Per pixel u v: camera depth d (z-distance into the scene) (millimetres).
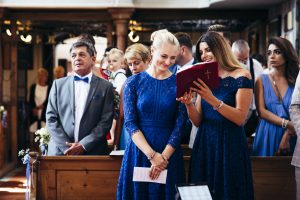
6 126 10906
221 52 4145
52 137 5070
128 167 4082
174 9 10898
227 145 4059
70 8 10648
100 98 5137
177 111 4062
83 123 5078
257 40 11758
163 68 3961
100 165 4816
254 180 4812
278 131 5051
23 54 12500
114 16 10391
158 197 3996
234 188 4043
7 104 11430
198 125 4199
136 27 11297
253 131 5961
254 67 6359
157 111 4020
